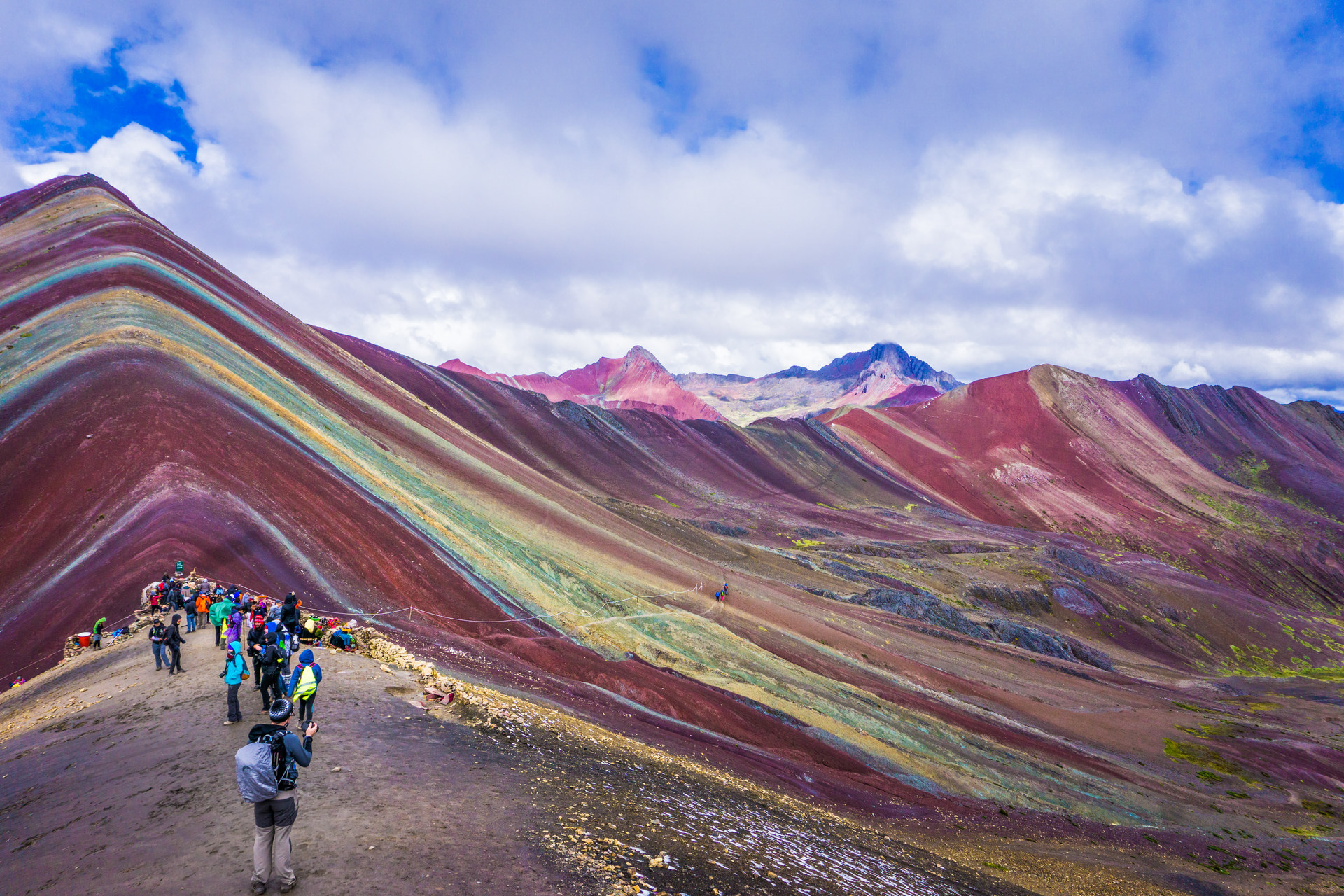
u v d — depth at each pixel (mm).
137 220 84062
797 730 40969
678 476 159500
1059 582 122750
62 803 11773
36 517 35219
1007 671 76250
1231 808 48812
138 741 14297
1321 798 54469
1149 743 62438
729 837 14766
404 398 96438
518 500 76438
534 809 12586
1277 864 38812
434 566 46750
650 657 47438
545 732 19562
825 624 74500
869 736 43844
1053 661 86188
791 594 86188
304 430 56156
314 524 43156
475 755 15047
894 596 95312
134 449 40625
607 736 23547
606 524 86625
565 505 86125
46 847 10141
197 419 46000
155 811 11055
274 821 8492
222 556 35125
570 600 53469
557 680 35438
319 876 8977
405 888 8961
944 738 47906
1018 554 136250
